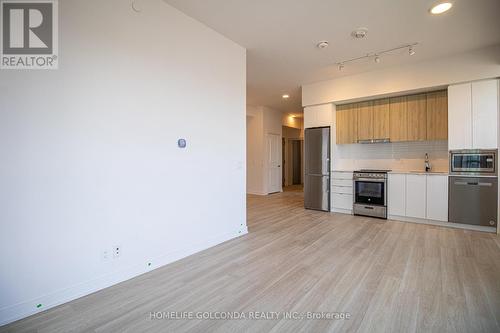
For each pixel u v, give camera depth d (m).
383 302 1.92
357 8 2.71
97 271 2.13
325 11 2.78
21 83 1.74
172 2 2.61
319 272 2.44
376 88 4.57
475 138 3.78
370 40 3.46
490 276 2.31
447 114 4.18
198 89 3.01
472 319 1.69
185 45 2.84
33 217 1.79
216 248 3.15
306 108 5.50
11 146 1.69
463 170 3.87
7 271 1.69
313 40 3.47
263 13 2.82
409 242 3.29
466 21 2.96
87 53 2.04
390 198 4.56
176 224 2.78
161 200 2.62
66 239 1.95
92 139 2.08
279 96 6.52
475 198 3.79
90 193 2.08
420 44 3.56
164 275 2.41
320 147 5.33
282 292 2.08
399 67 4.34
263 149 7.87
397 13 2.80
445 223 4.07
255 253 2.97
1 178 1.66
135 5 2.36
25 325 1.68
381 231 3.82
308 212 5.27
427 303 1.89
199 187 3.05
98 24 2.11
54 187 1.88
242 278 2.34
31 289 1.79
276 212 5.27
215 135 3.26
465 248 3.04
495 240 3.34
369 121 4.96
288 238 3.52
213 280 2.31
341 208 5.16
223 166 3.39
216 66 3.26
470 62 3.75
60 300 1.92
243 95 3.72
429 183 4.17
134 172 2.38
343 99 4.96
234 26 3.11
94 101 2.09
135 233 2.40
